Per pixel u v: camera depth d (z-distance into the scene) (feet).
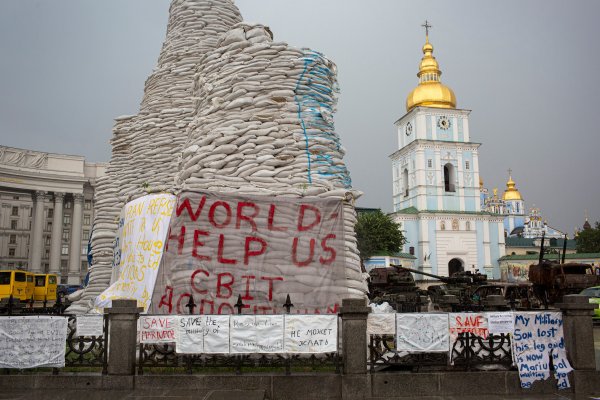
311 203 25.68
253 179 26.43
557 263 43.93
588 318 22.31
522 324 22.16
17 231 222.69
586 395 21.45
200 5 40.93
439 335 21.65
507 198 313.94
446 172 206.28
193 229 25.07
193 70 39.19
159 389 20.67
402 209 201.98
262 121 27.96
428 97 204.44
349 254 26.08
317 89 29.58
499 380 21.47
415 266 190.60
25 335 21.31
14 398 19.94
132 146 39.83
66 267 225.56
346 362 20.90
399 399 20.59
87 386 20.80
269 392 20.65
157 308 24.59
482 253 195.31
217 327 21.15
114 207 40.16
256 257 24.77
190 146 28.63
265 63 28.81
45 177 212.23
